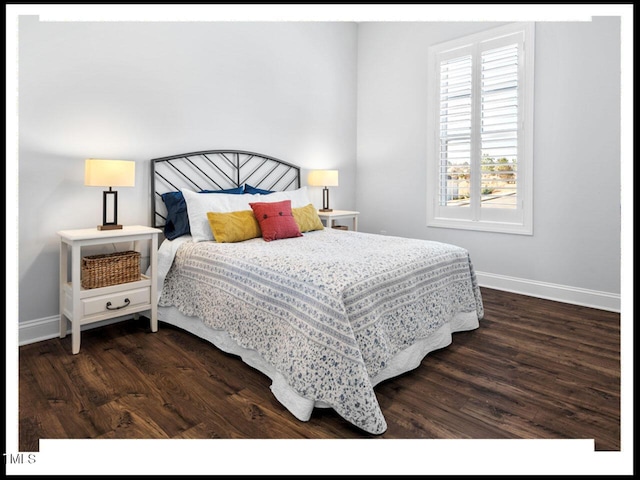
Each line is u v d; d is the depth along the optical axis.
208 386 2.08
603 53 3.19
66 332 2.75
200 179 3.51
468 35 3.94
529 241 3.69
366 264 2.16
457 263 2.78
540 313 3.21
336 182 4.36
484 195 3.95
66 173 2.74
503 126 3.77
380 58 4.75
